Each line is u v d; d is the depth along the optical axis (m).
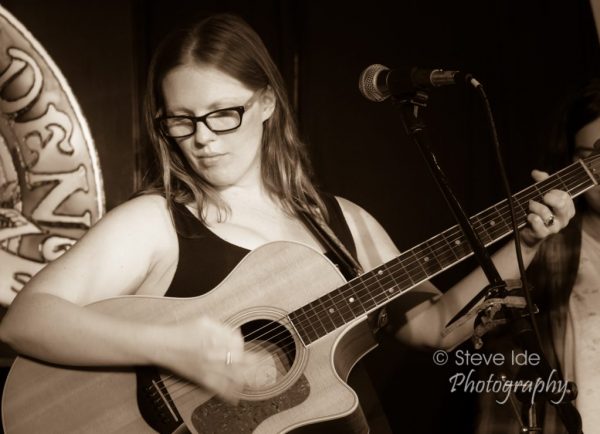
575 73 7.68
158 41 7.41
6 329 4.37
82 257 4.49
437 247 4.81
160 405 4.52
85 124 7.15
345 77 7.74
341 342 4.66
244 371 4.57
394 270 4.77
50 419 4.52
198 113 4.66
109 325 4.35
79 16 7.32
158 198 4.81
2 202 6.98
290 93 7.54
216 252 4.73
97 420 4.52
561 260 5.91
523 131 7.73
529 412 4.38
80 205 7.09
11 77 7.08
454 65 7.83
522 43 7.80
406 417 7.57
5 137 7.03
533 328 4.25
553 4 7.78
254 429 4.48
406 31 7.83
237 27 4.90
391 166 7.77
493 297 4.38
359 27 7.79
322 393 4.52
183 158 4.91
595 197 5.81
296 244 4.80
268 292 4.70
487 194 7.77
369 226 5.34
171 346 4.33
